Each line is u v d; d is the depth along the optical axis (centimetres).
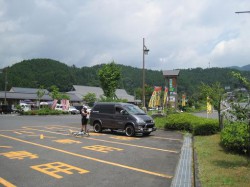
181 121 1894
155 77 10506
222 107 1608
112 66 3209
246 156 971
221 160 915
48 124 2453
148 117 1717
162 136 1672
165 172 830
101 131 1850
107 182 720
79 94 8438
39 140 1446
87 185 692
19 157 1016
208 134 1606
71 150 1166
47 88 9800
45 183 705
